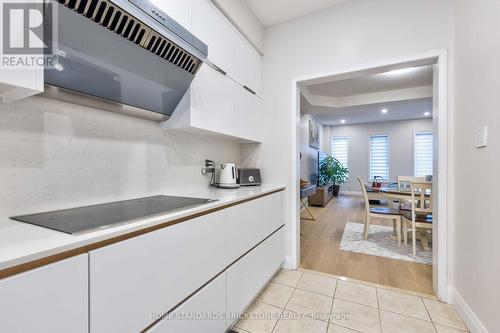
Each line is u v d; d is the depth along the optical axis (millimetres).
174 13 1306
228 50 1827
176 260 970
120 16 927
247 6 2055
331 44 2092
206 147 2002
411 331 1422
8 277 508
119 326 744
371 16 1938
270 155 2385
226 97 1802
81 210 1022
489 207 1237
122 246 756
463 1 1541
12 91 756
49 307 575
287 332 1415
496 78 1190
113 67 1016
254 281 1652
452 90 1674
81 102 1101
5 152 887
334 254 2678
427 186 2605
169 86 1318
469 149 1452
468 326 1427
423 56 1754
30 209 945
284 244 2281
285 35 2311
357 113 6027
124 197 1325
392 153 7035
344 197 7105
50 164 1013
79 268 638
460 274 1566
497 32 1185
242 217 1496
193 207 1084
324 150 7770
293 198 2279
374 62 1919
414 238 2625
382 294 1830
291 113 2283
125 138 1343
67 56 854
